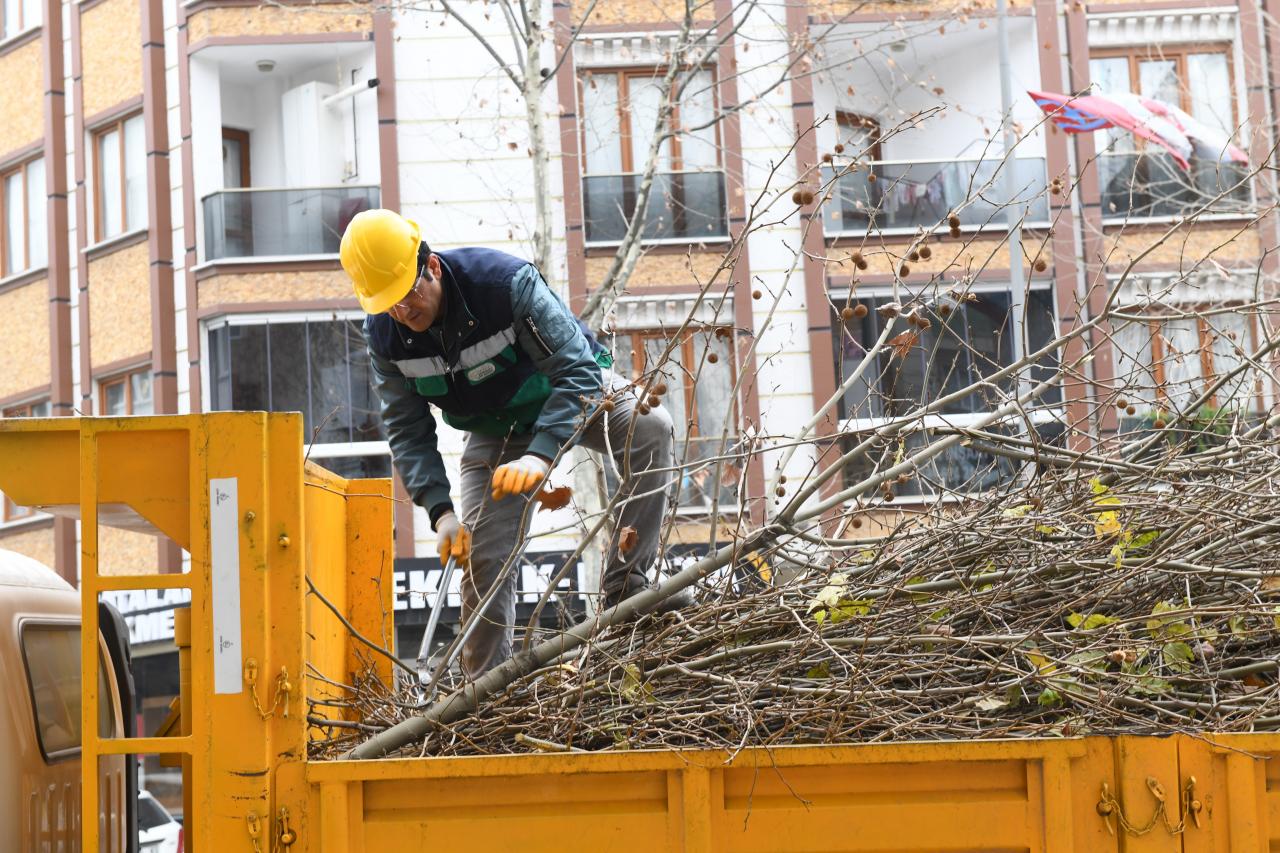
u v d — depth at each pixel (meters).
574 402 5.56
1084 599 4.83
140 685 21.56
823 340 23.80
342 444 25.53
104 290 28.34
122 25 28.17
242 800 3.68
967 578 5.09
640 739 4.52
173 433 3.82
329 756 4.71
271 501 3.80
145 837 13.88
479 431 6.21
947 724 4.42
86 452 3.79
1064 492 5.62
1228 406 6.65
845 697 4.46
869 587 5.12
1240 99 26.38
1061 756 3.74
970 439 5.53
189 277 26.80
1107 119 14.97
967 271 5.88
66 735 5.34
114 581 3.76
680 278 24.73
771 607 5.05
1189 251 23.50
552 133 25.11
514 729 4.67
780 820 3.75
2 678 4.78
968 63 26.77
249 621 3.73
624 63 25.30
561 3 24.91
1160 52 25.48
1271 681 4.77
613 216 25.36
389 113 25.58
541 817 3.73
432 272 5.69
